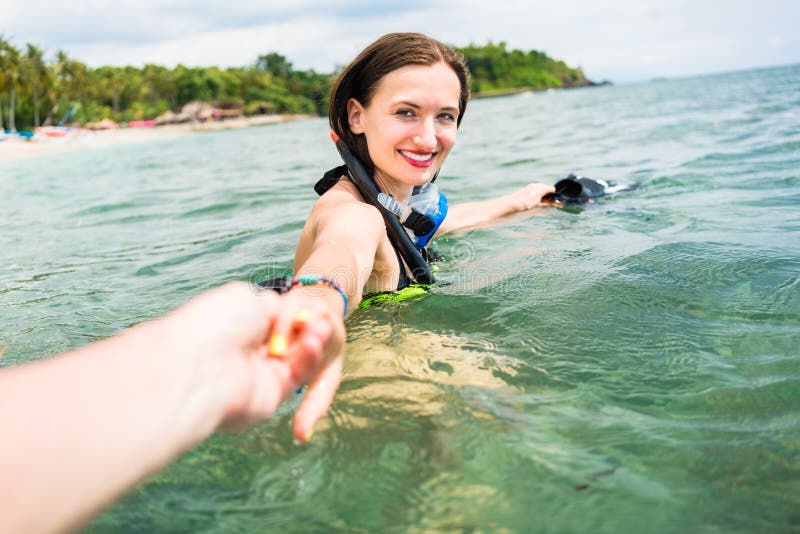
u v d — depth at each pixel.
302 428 0.78
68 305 2.51
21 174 13.74
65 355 0.66
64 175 11.75
